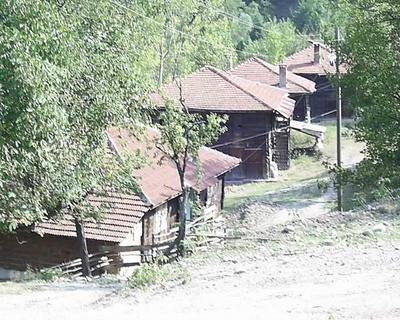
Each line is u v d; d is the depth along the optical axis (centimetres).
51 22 1998
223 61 10650
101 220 2925
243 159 6412
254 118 6378
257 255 1830
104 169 2678
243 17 14812
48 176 2214
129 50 2884
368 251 1650
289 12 17038
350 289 1312
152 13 3712
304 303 1238
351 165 6725
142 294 1498
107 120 2583
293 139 7606
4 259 3328
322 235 2012
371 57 3247
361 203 2611
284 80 8356
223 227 3947
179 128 2820
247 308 1239
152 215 3512
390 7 3241
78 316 1327
